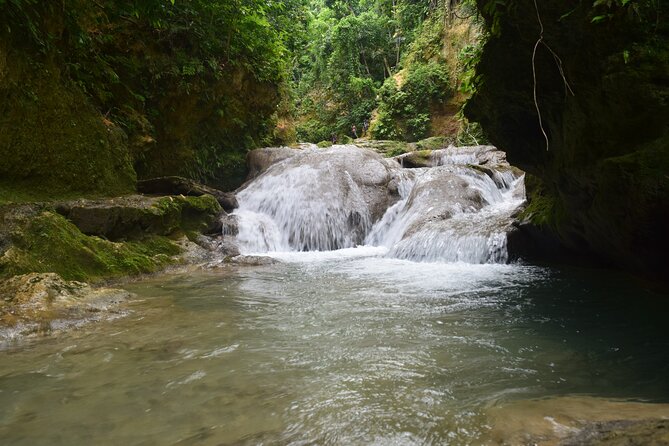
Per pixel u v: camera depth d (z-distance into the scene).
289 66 17.55
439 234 7.15
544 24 3.37
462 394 2.12
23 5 5.97
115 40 8.79
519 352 2.72
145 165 9.48
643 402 2.00
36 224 5.09
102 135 7.34
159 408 2.01
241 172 12.44
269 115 13.92
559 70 3.66
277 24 14.54
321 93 29.92
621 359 2.58
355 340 3.00
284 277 5.60
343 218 9.48
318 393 2.15
